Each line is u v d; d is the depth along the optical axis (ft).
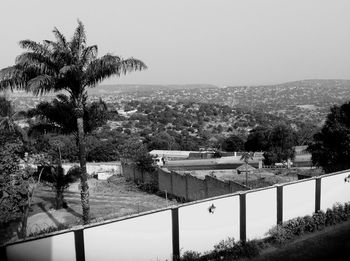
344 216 55.01
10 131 68.69
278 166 153.99
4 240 60.64
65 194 102.68
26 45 55.11
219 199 45.80
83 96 60.08
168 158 187.93
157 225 41.75
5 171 55.93
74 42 57.16
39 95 59.06
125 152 138.00
